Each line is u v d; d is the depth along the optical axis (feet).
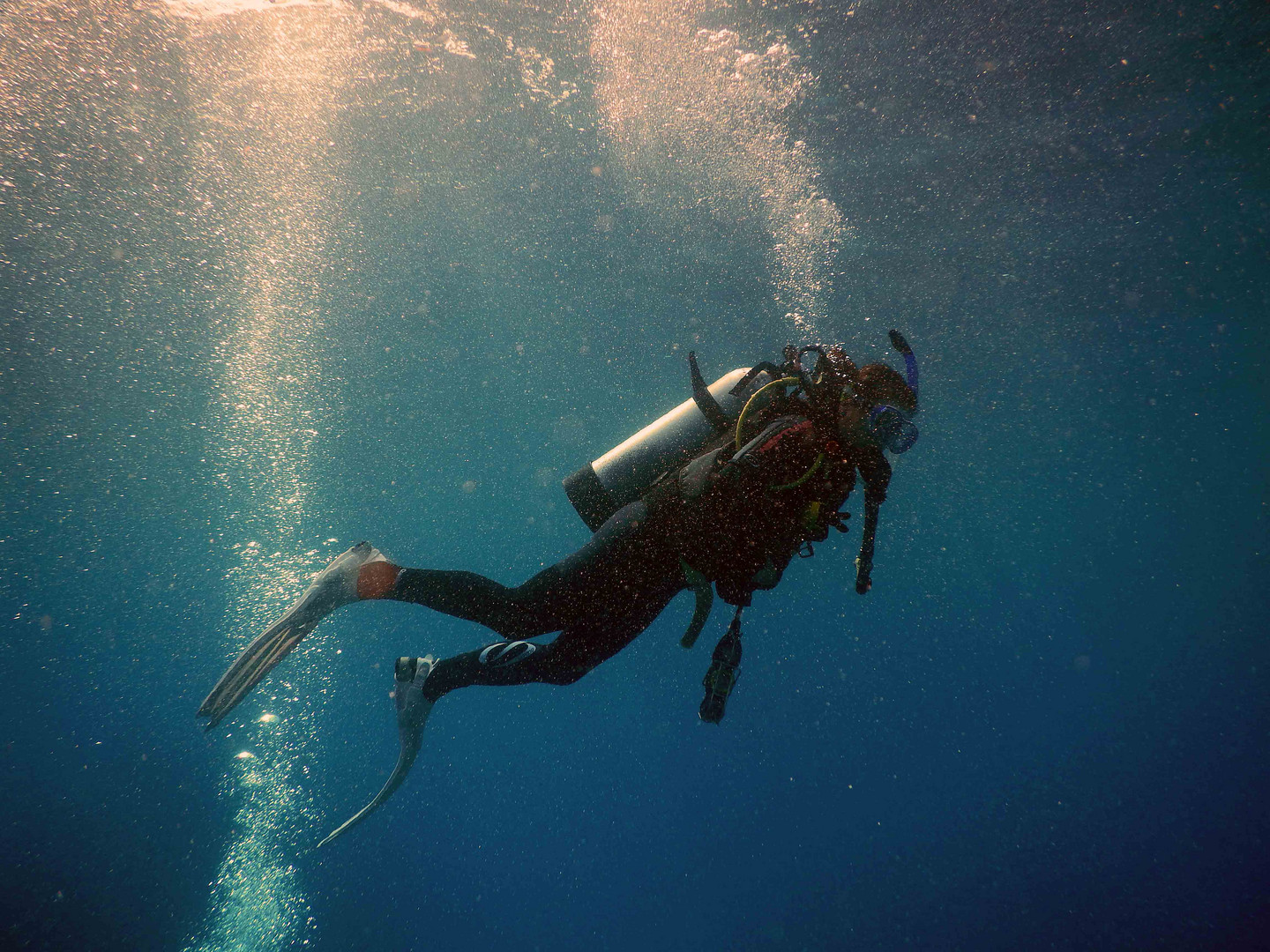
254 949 9.51
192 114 22.13
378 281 27.91
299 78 21.90
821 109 23.90
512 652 8.59
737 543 7.09
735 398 7.79
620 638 8.16
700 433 7.95
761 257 32.24
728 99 23.50
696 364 7.93
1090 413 58.08
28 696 13.08
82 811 10.90
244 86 21.90
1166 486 62.39
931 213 29.91
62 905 9.38
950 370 45.80
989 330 41.86
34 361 22.47
